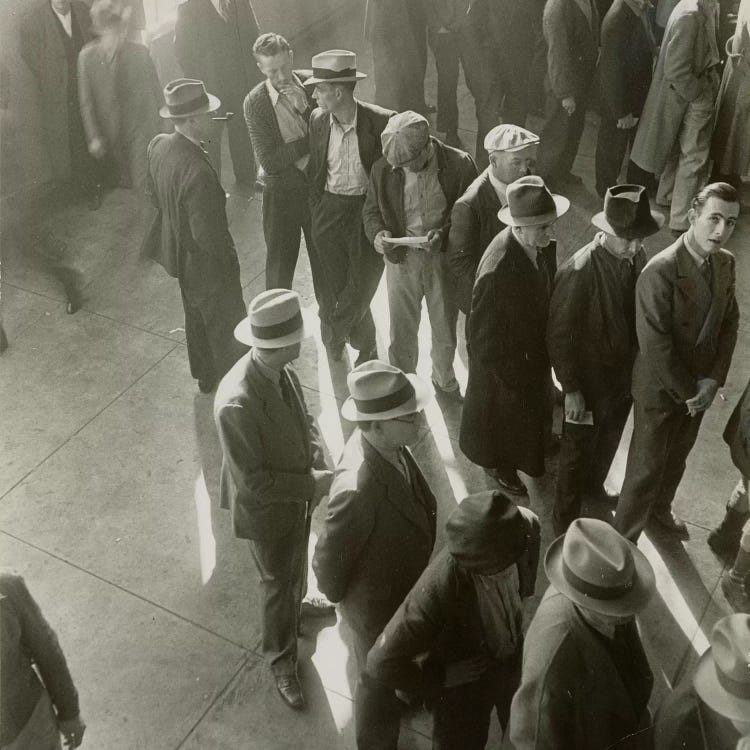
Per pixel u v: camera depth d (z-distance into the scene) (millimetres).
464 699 3031
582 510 4797
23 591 2828
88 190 6469
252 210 7246
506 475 4867
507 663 2977
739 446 4125
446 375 5457
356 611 3320
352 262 5359
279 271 5836
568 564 2602
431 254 4953
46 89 6035
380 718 3359
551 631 2625
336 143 5094
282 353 3402
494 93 7434
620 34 6422
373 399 2969
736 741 2338
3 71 5961
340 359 5848
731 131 6641
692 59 6160
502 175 4461
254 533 3654
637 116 6789
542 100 7906
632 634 2736
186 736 3910
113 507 4934
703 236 3578
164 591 4504
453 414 5445
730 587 4371
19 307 6184
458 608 2773
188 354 5570
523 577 3020
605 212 3799
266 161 5383
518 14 7160
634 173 7016
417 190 4805
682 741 2443
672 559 4531
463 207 4562
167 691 4078
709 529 4688
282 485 3553
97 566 4625
